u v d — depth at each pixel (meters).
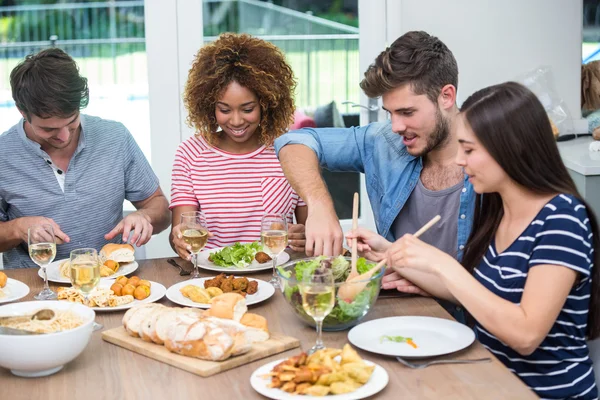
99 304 1.83
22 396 1.37
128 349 1.60
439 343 1.58
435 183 2.26
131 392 1.38
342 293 1.63
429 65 2.03
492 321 1.55
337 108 3.91
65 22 3.86
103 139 2.60
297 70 3.86
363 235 2.02
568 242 1.59
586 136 3.92
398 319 1.71
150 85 3.79
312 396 1.32
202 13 3.76
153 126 3.83
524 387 1.37
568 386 1.67
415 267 1.63
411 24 3.84
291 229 2.40
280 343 1.57
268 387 1.36
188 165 2.62
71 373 1.47
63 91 2.20
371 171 2.40
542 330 1.55
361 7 3.82
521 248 1.67
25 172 2.50
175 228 2.33
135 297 1.90
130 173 2.68
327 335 1.66
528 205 1.70
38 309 1.61
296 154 2.32
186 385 1.40
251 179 2.61
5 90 3.95
